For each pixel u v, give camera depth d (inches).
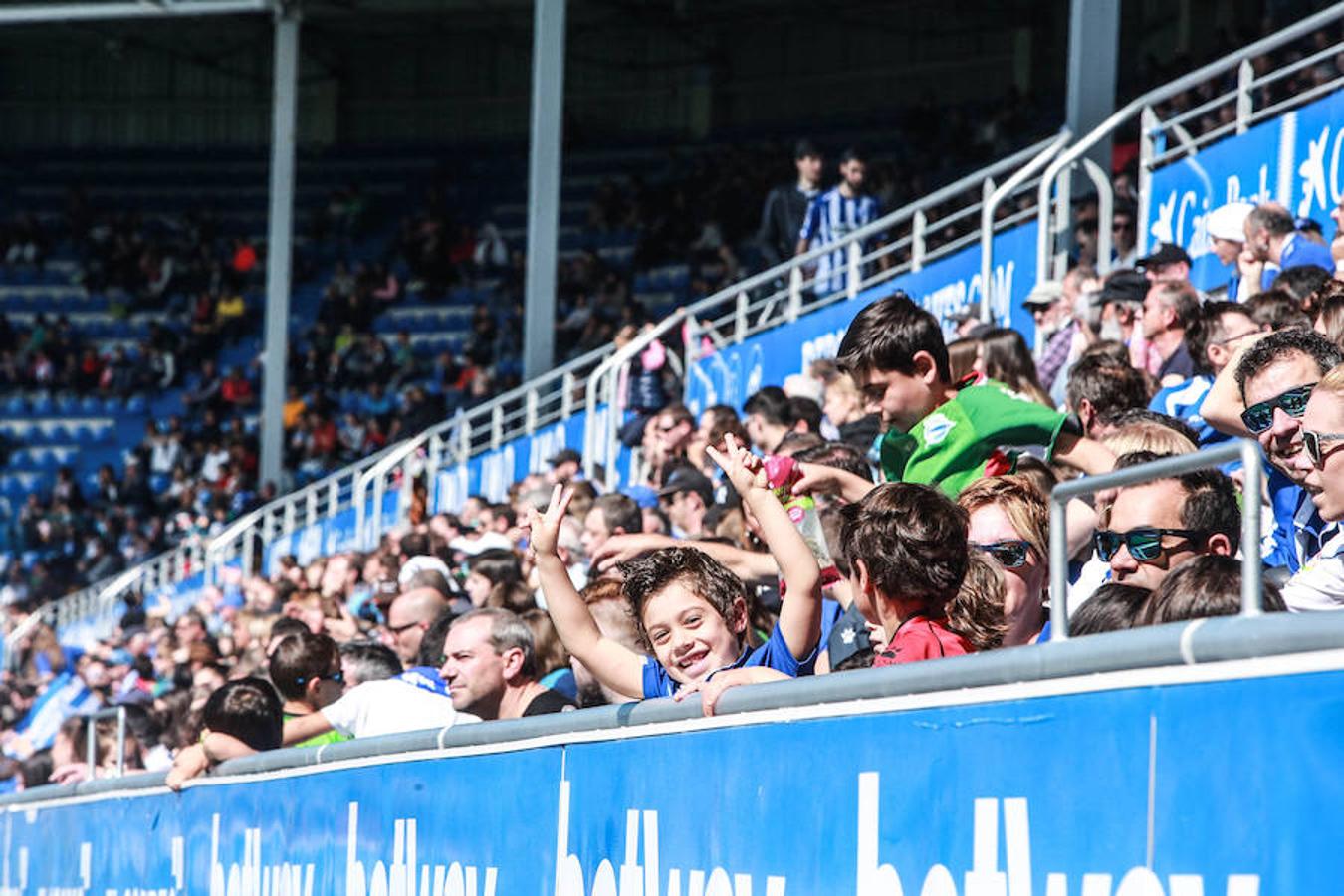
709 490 329.4
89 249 1475.1
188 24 1486.2
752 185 1182.9
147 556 1163.9
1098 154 424.5
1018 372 252.8
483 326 1211.9
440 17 1421.0
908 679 130.0
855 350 200.8
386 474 855.7
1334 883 94.0
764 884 146.5
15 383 1376.7
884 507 151.4
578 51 1438.2
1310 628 96.3
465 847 197.5
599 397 639.8
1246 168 365.7
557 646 266.1
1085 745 112.6
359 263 1416.1
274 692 274.5
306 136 1531.7
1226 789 101.2
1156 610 128.8
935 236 661.3
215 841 270.2
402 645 317.4
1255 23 1021.2
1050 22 1244.5
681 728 159.8
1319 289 209.2
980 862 121.5
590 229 1314.0
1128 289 308.2
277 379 1031.0
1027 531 170.4
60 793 346.6
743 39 1387.8
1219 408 182.9
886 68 1325.0
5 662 1008.2
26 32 1525.6
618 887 168.7
